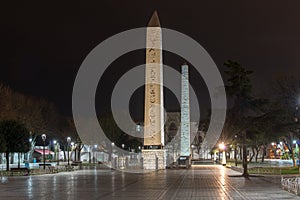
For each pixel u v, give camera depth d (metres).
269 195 25.64
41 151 95.62
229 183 35.78
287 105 53.03
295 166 60.69
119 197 25.05
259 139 47.53
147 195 26.12
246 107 44.97
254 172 51.56
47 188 31.73
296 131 49.62
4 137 53.66
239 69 45.06
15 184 36.03
